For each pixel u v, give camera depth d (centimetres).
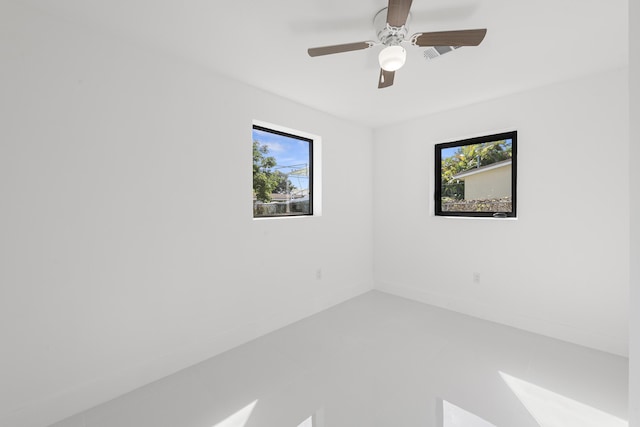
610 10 152
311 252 302
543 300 252
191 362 211
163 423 157
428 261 328
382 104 286
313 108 297
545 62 205
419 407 167
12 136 146
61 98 159
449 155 318
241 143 239
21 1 146
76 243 164
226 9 152
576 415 159
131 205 183
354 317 293
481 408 165
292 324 278
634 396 86
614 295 220
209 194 220
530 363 209
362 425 154
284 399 175
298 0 146
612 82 217
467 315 296
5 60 144
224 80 227
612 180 219
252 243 250
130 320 184
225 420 158
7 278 146
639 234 83
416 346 235
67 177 161
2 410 145
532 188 255
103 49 172
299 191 314
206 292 220
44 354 155
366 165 367
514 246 267
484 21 162
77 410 164
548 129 245
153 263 193
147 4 148
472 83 239
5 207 145
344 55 197
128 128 181
